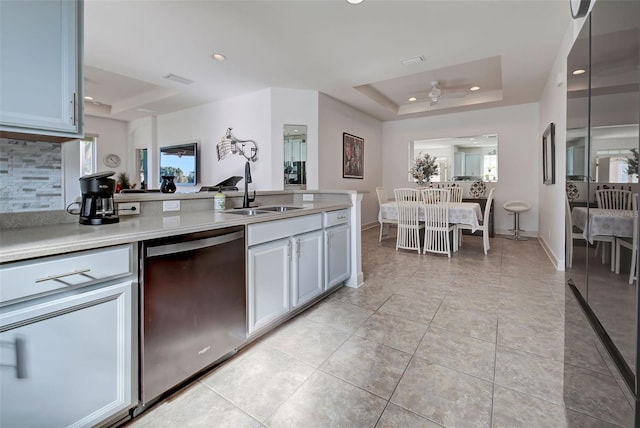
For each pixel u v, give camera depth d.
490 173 6.13
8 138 1.43
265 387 1.54
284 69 4.05
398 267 3.74
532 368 1.68
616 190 0.87
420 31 3.05
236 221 1.74
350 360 1.77
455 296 2.76
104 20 2.87
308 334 2.08
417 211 4.53
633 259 0.75
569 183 1.34
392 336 2.05
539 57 3.65
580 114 1.20
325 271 2.61
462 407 1.39
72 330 1.10
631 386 0.76
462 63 4.06
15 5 1.15
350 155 5.95
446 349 1.88
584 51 1.16
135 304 1.29
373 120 6.82
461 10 2.70
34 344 1.01
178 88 4.83
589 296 1.07
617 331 0.84
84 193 1.56
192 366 1.52
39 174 1.52
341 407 1.40
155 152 6.71
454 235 4.53
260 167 5.00
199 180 5.89
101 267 1.17
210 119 5.67
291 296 2.21
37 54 1.21
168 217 1.88
